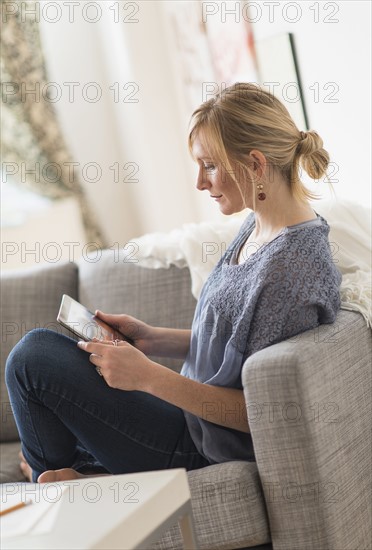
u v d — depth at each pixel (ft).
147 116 17.44
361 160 10.61
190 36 15.34
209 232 9.18
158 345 8.18
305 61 11.27
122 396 7.04
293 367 6.10
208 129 7.00
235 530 6.45
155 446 7.14
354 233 8.48
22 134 18.11
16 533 5.10
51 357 6.89
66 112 18.78
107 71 18.72
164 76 17.08
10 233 17.62
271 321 6.59
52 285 9.98
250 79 13.05
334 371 6.54
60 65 18.65
